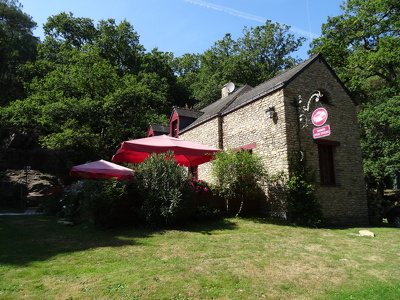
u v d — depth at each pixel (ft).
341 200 36.58
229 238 22.15
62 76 78.95
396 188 78.89
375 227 34.78
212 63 127.85
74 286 12.00
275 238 22.86
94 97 79.41
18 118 69.72
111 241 20.38
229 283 12.81
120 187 26.40
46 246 19.01
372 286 13.03
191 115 60.95
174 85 135.33
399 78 57.93
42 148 70.49
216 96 108.37
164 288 11.97
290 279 13.61
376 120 55.77
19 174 59.31
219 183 32.83
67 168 69.31
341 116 40.19
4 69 96.63
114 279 12.85
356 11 67.92
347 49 71.82
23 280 12.65
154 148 31.04
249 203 34.96
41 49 105.70
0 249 18.13
